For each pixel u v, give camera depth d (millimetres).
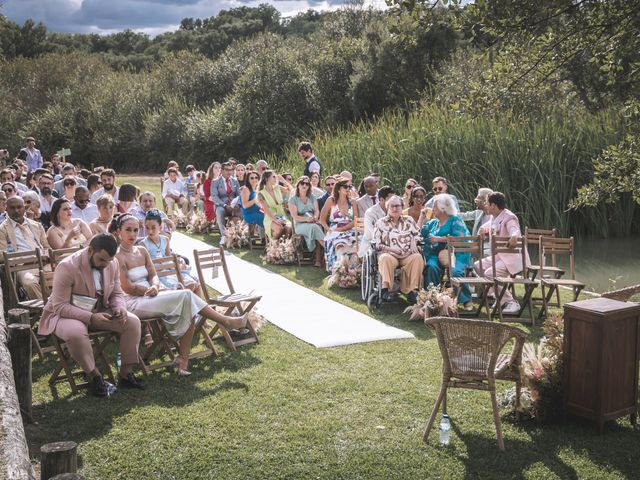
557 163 15109
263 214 13375
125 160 39969
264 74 33719
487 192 10148
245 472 4621
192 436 5172
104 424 5410
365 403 5797
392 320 8375
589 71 16062
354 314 8617
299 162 18328
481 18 5160
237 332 7766
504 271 8758
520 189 15133
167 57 43438
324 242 11461
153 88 40969
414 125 16203
